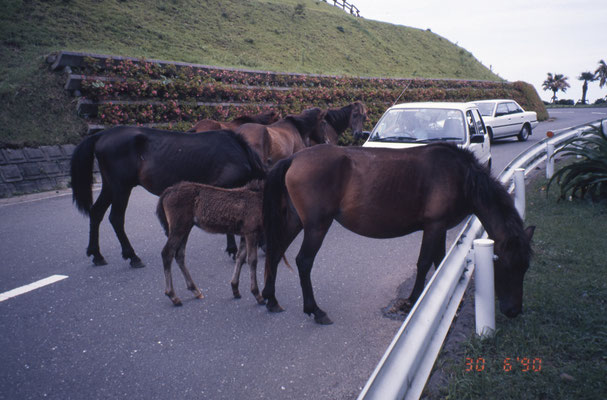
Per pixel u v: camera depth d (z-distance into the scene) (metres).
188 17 27.91
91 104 12.20
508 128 18.41
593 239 5.73
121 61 13.52
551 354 3.27
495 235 3.97
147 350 3.64
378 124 8.11
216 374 3.29
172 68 15.02
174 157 5.52
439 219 4.12
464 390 2.83
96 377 3.25
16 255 5.89
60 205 8.68
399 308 4.35
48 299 4.59
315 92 19.97
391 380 2.14
